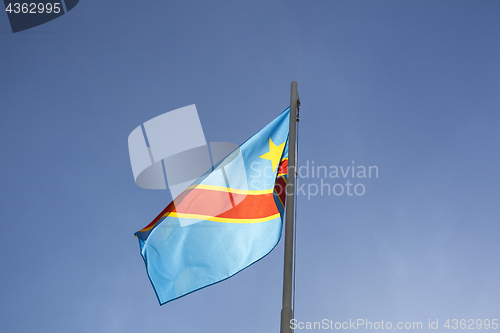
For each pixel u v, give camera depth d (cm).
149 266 1121
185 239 1145
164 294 1087
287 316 741
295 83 1209
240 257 1104
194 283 1089
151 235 1162
